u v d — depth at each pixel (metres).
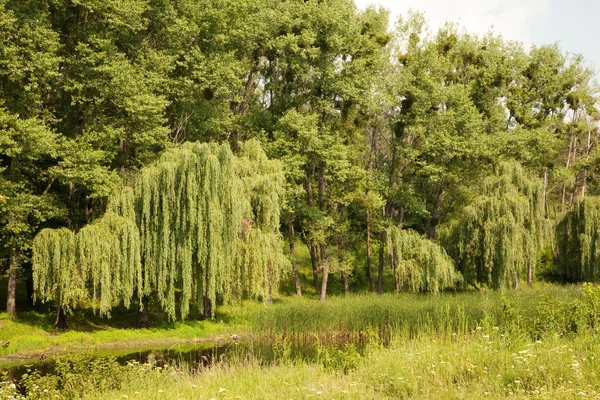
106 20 28.11
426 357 14.61
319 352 17.66
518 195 35.91
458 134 41.84
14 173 26.33
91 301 25.91
